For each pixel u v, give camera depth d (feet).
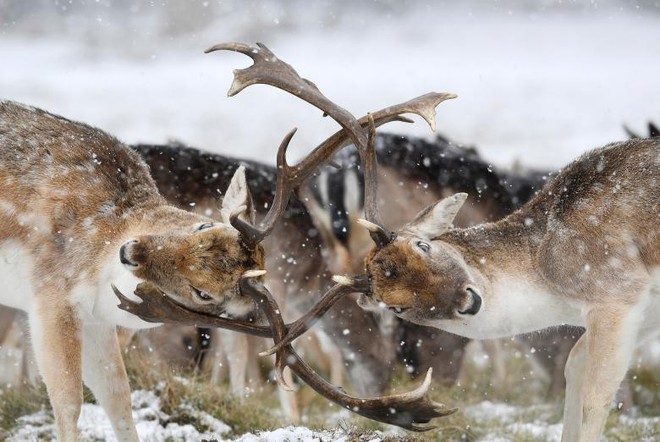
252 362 86.28
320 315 50.03
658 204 53.93
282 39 309.63
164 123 200.44
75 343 51.85
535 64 278.67
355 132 52.16
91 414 64.03
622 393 78.79
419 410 47.01
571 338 82.23
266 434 52.54
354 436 52.37
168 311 47.01
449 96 52.80
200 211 78.43
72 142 54.70
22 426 63.21
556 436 67.87
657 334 57.72
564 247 55.21
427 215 53.93
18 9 338.54
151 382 67.92
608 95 231.91
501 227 57.47
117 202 53.52
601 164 56.49
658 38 316.60
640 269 54.03
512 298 55.88
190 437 62.13
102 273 52.06
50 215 52.54
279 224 80.43
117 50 295.07
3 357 81.71
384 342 81.61
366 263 52.11
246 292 47.42
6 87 238.48
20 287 53.36
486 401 82.79
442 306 51.83
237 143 181.98
